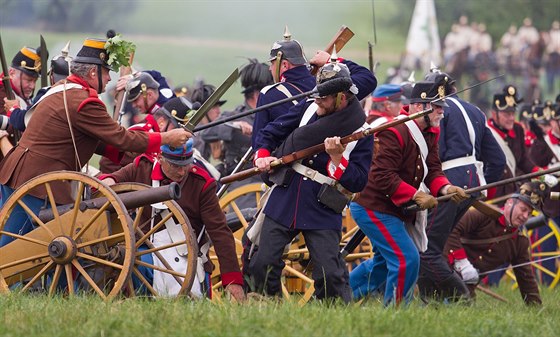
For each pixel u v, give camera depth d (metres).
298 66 22.31
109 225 20.08
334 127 20.62
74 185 20.42
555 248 32.50
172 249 21.19
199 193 21.50
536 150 35.97
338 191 20.95
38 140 20.88
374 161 22.19
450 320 18.00
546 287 31.84
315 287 21.11
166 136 21.00
